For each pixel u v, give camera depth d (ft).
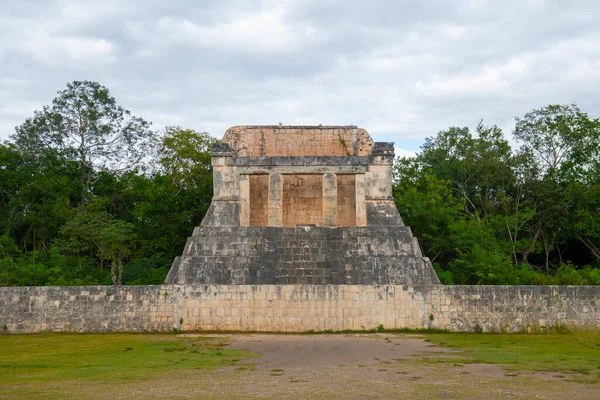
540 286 94.79
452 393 47.42
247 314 95.91
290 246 111.75
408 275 108.78
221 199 127.54
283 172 128.67
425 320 95.55
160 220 162.81
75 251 148.56
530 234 172.55
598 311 93.97
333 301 96.17
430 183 168.04
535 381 53.06
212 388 49.93
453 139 203.62
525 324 94.17
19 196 167.12
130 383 52.60
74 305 95.50
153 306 95.91
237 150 139.23
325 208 127.44
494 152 181.88
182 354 71.87
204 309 96.02
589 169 168.55
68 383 52.85
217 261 109.60
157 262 156.25
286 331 95.35
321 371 58.90
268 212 127.24
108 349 76.48
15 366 63.16
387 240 114.62
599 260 167.12
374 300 96.22
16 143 179.93
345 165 128.77
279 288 96.32
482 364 63.36
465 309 95.25
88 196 178.91
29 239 170.50
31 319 94.73
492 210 176.35
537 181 173.88
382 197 127.95
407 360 66.49
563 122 171.01
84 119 181.68
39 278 125.39
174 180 172.35
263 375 56.65
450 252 156.56
